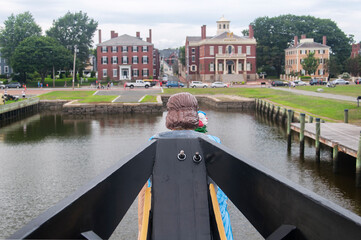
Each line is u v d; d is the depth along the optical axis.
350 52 108.94
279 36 102.44
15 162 18.39
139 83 71.56
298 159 17.91
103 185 1.37
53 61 77.81
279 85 72.06
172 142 1.78
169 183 1.69
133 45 86.69
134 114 40.25
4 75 90.88
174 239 1.58
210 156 1.69
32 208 11.89
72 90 65.56
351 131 18.23
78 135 26.77
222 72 86.50
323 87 61.19
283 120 31.19
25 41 78.94
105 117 37.91
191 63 93.38
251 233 9.38
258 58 103.31
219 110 43.09
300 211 1.28
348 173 15.34
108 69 87.38
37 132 28.50
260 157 18.61
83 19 95.69
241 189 1.58
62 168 17.08
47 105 47.81
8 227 10.47
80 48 94.56
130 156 1.57
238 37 88.12
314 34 106.94
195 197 1.66
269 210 1.45
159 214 1.62
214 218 1.67
